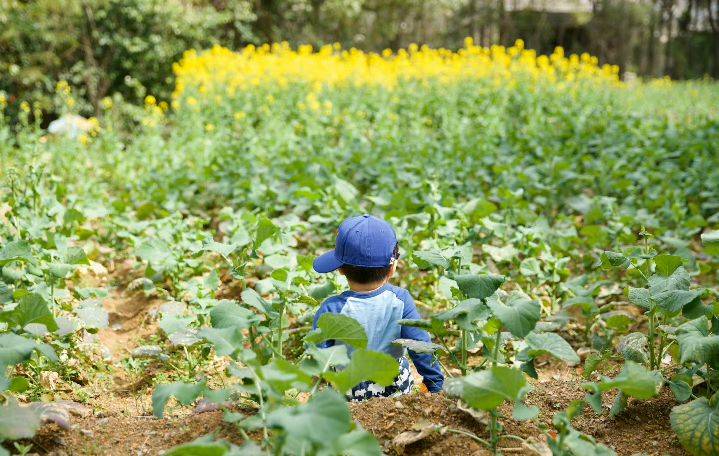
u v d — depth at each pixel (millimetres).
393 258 3225
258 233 3547
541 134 10617
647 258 3314
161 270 5516
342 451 2164
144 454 2824
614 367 4051
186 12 18250
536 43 39531
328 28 29391
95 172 9703
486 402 2416
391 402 3080
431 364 3297
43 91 17141
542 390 3322
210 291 4602
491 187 8273
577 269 6156
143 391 4039
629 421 3051
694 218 6465
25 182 5996
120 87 17969
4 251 3629
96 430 3027
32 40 16891
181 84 15508
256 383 2465
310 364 2615
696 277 5992
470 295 2646
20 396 3604
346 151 9141
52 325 3020
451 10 35094
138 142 10625
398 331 3219
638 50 42875
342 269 3240
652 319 3322
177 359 4402
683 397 2914
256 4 25172
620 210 7121
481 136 10172
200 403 3172
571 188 8242
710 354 2736
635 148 9625
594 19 39812
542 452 2625
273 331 3516
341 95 14250
